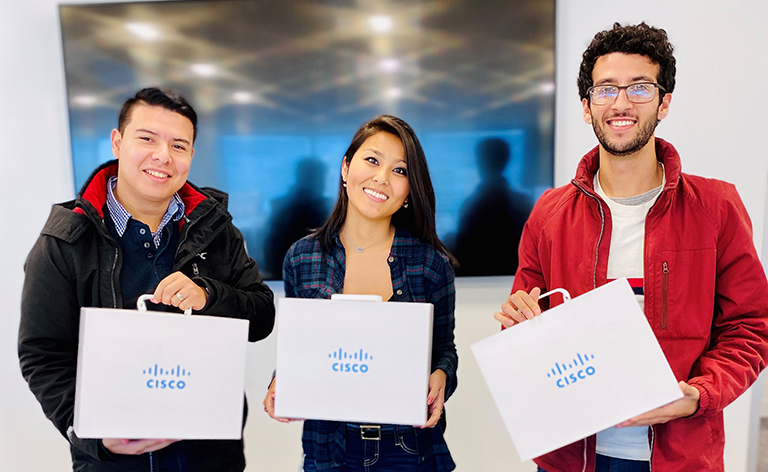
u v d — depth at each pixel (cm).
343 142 184
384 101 183
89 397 87
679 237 102
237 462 115
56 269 99
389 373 97
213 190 125
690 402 90
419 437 112
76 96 182
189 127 109
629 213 107
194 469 107
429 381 113
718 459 100
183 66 182
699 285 101
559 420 90
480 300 194
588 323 91
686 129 181
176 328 90
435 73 181
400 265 121
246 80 183
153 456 102
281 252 189
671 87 104
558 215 114
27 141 187
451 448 196
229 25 180
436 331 123
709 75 178
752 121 178
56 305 99
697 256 101
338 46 181
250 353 196
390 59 181
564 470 108
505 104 182
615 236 107
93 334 87
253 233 189
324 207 187
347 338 97
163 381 90
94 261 102
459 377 195
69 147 187
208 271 115
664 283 102
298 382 98
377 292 120
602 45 104
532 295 102
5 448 194
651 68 100
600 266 106
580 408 90
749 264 100
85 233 103
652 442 100
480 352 95
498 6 178
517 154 184
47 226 101
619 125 101
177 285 99
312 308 98
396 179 116
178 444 105
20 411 193
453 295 125
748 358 96
